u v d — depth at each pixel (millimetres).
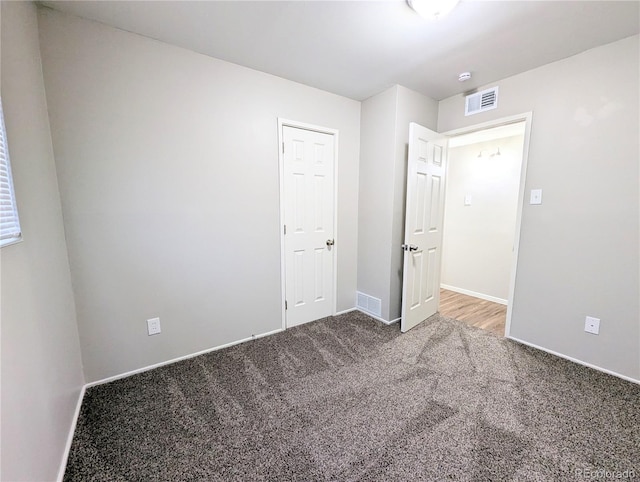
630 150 1816
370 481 1194
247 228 2365
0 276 865
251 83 2250
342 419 1544
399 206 2738
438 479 1199
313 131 2662
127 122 1800
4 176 927
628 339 1888
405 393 1758
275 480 1201
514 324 2459
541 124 2188
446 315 3092
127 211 1849
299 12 1561
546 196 2193
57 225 1544
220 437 1424
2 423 813
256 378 1917
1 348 839
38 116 1409
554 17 1597
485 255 3719
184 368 2035
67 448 1341
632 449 1340
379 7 1517
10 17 1160
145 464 1274
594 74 1925
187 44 1901
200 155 2082
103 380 1865
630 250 1852
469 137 3498
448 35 1778
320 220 2818
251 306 2465
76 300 1730
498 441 1391
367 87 2592
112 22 1664
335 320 2904
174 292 2076
